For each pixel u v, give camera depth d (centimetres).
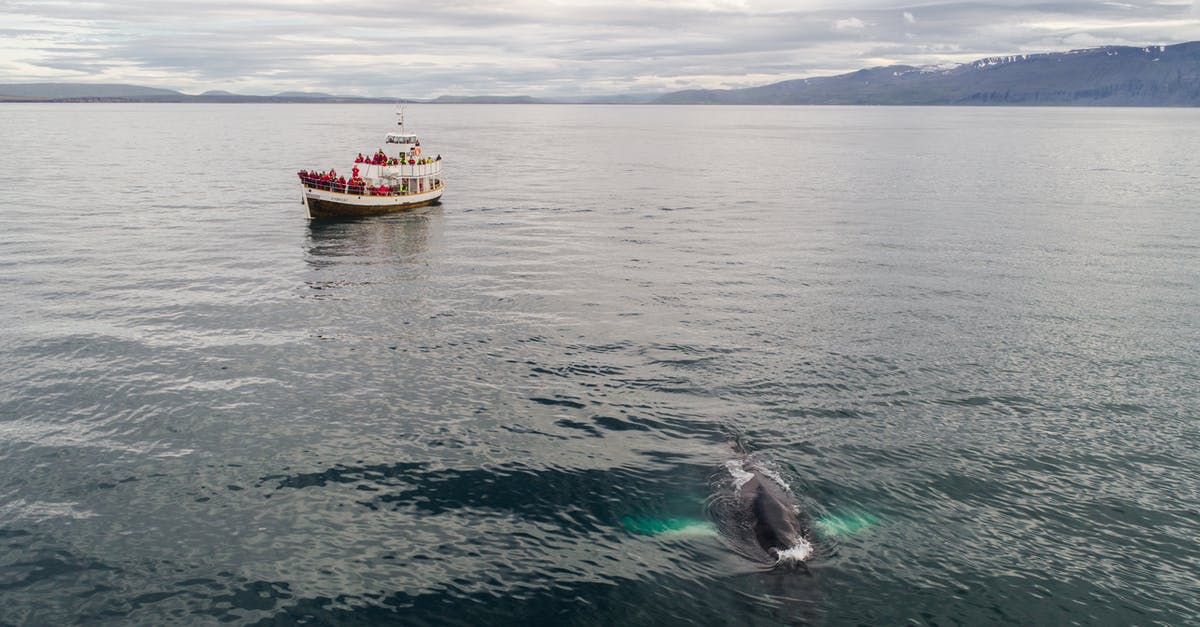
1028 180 10462
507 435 2497
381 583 1747
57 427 2489
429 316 3788
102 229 6062
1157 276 4647
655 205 8044
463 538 1925
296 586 1730
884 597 1700
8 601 1648
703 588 1730
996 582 1758
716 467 2278
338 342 3372
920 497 2116
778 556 1820
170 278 4484
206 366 3056
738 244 5781
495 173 11575
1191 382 2936
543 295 4216
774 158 14975
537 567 1811
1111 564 1831
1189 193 8812
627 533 1948
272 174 10525
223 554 1839
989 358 3203
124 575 1753
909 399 2783
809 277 4672
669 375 3017
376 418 2609
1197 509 2069
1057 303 4038
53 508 2016
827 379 2972
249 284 4384
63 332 3434
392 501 2092
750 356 3231
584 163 13650
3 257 4941
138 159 12538
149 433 2462
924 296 4194
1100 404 2738
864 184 10119
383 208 7169
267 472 2233
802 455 2356
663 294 4247
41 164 11294
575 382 2947
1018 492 2147
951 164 13300
